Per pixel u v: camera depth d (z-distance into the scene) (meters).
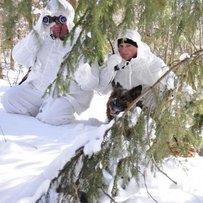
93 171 2.43
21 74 9.25
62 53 4.82
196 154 3.43
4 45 2.35
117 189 2.48
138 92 4.24
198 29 2.38
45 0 2.47
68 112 4.71
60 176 2.47
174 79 2.53
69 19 4.64
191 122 2.66
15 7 2.23
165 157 2.89
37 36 3.51
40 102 5.07
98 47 2.63
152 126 2.54
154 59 4.23
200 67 2.50
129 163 2.50
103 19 2.48
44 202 2.42
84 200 2.44
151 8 2.28
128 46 4.12
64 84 3.00
